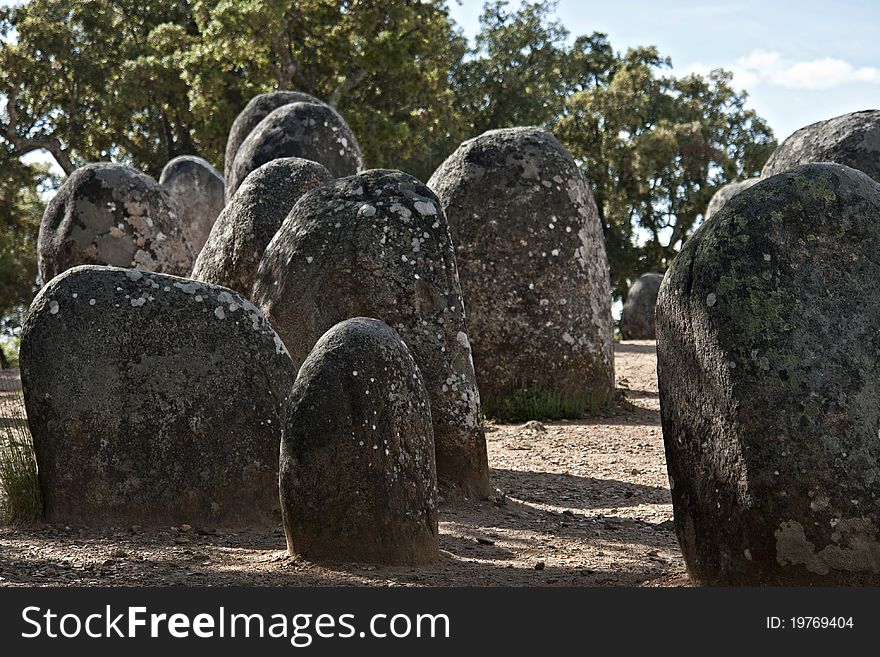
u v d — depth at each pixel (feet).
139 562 17.56
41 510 20.54
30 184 105.60
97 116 105.29
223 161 92.38
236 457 20.72
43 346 20.29
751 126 114.62
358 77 92.43
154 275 20.98
